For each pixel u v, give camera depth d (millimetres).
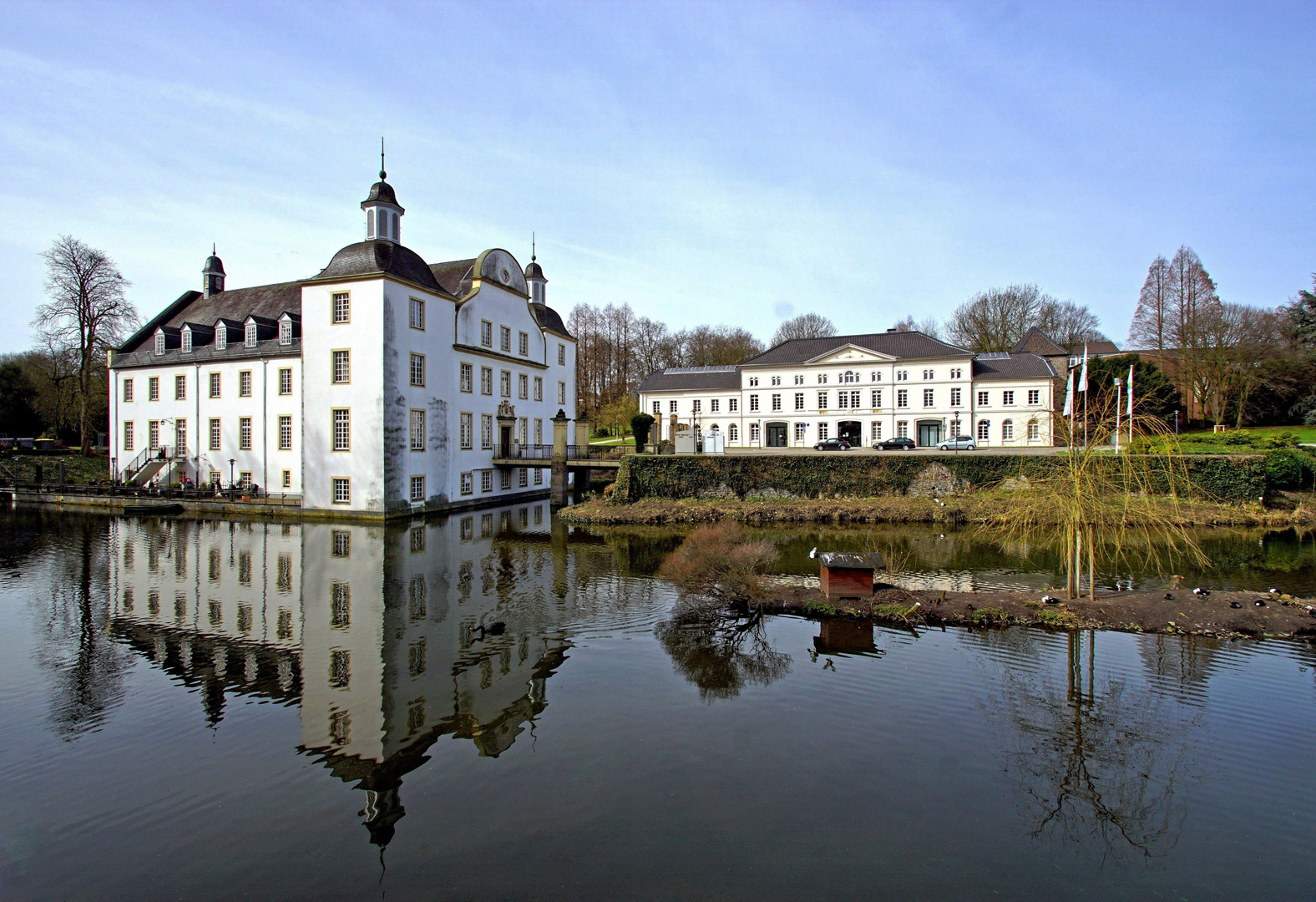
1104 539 15258
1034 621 13359
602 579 18234
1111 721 9352
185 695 10555
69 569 19781
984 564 19328
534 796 7590
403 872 6309
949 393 56719
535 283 48562
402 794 7672
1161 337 54969
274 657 12164
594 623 14039
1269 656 11617
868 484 31953
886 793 7641
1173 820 7176
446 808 7387
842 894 5945
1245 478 28734
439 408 33938
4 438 50469
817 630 13320
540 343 45312
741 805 7383
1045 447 49000
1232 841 6836
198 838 6922
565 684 10781
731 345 88438
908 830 6949
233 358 35000
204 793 7773
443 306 34219
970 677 10859
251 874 6312
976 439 56188
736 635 13094
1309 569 18641
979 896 5977
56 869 6453
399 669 11531
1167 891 6078
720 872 6250
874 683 10648
